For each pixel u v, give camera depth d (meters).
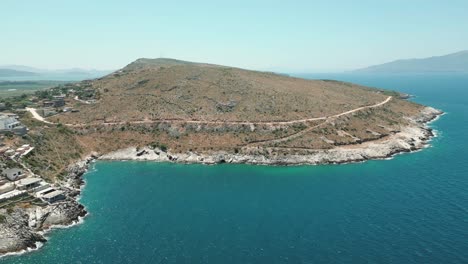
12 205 95.44
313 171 142.38
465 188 114.88
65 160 147.75
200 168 151.62
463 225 89.75
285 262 77.00
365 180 127.56
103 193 121.00
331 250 81.00
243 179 134.62
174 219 99.31
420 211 98.75
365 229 89.81
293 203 108.44
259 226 93.75
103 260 79.06
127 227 94.88
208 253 81.19
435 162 146.50
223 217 100.00
